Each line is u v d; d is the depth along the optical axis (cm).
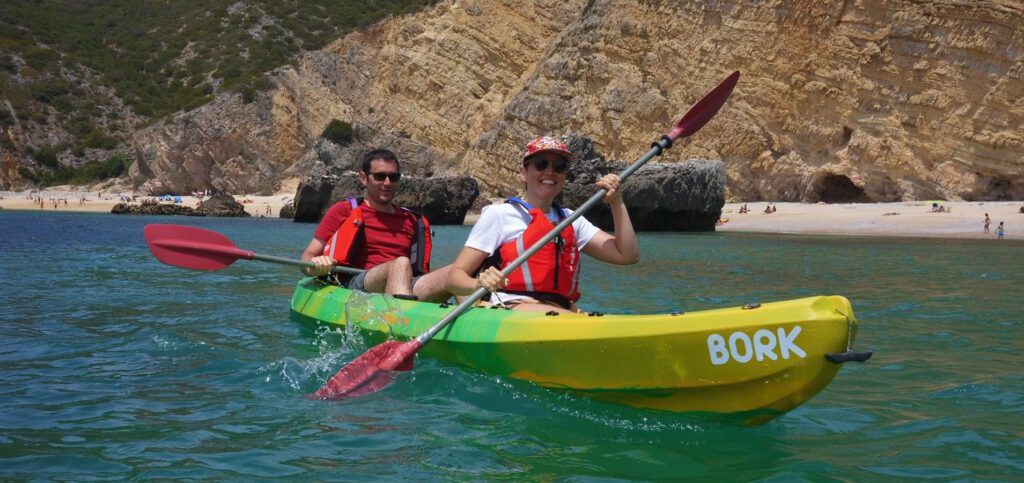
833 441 359
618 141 4012
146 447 346
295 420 386
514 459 331
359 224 607
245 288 937
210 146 5484
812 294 958
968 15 3450
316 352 538
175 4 7962
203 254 588
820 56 3722
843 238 2652
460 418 386
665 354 366
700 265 1452
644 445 349
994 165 3466
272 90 5578
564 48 4272
